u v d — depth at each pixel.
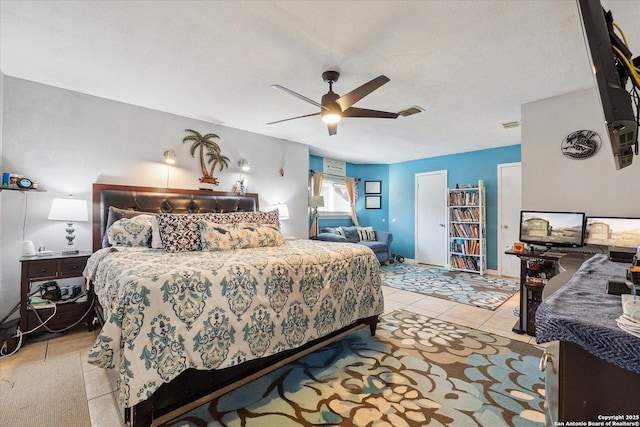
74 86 2.88
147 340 1.34
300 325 1.96
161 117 3.56
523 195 3.11
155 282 1.42
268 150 4.64
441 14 1.80
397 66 2.43
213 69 2.52
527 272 2.68
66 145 2.94
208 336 1.51
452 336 2.62
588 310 0.77
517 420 1.53
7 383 1.87
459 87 2.81
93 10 1.79
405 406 1.65
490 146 5.27
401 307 3.45
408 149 5.55
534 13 1.78
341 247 2.62
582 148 2.78
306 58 2.32
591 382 0.70
